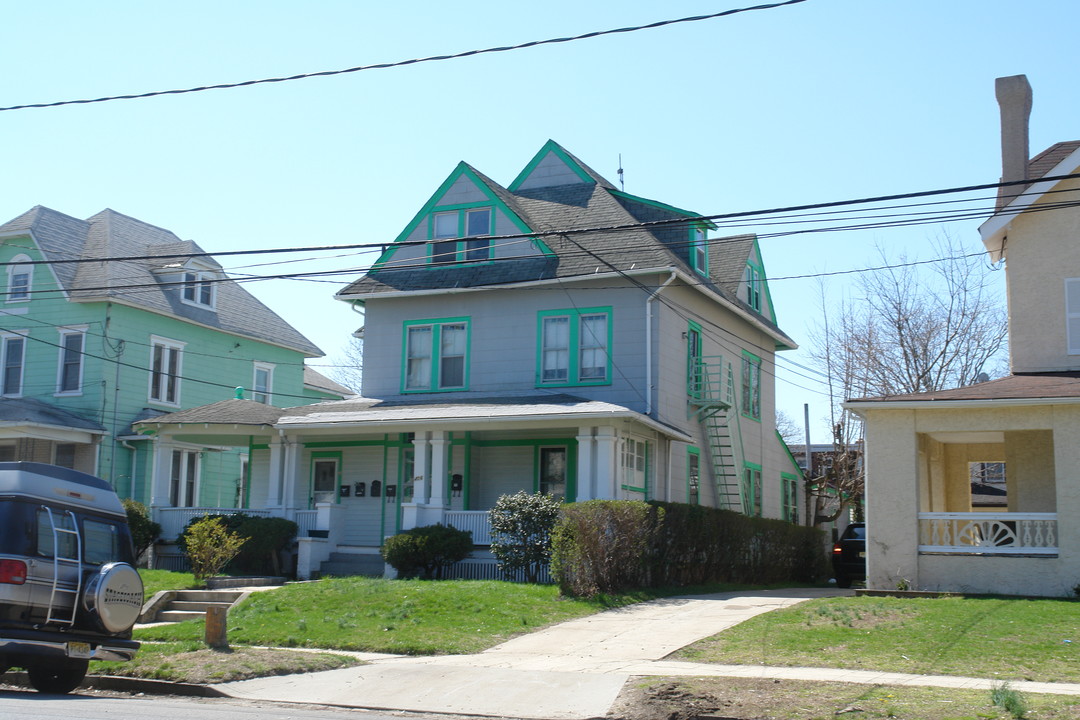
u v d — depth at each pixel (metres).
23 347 36.16
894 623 15.66
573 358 27.58
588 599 19.09
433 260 29.62
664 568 22.17
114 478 34.31
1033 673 12.61
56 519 12.76
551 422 24.30
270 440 29.48
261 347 42.00
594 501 20.06
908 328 38.09
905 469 19.98
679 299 28.56
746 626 16.16
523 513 22.42
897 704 10.87
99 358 34.66
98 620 12.80
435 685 13.09
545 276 27.83
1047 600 17.73
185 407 37.69
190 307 38.59
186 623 18.23
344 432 26.69
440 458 25.09
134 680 13.87
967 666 13.02
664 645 15.12
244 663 14.33
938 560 19.64
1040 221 21.92
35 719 9.98
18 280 36.69
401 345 29.61
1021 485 21.39
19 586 12.05
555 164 32.06
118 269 36.12
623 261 27.25
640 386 26.77
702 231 30.58
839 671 12.99
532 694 12.45
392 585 20.17
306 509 28.25
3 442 35.91
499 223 29.12
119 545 13.81
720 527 24.62
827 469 38.97
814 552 31.78
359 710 12.27
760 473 33.94
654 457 26.56
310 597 19.39
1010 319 21.95
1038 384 19.97
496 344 28.52
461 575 24.02
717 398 30.36
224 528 23.86
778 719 10.61
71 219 38.41
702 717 10.94
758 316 34.41
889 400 19.88
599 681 12.80
